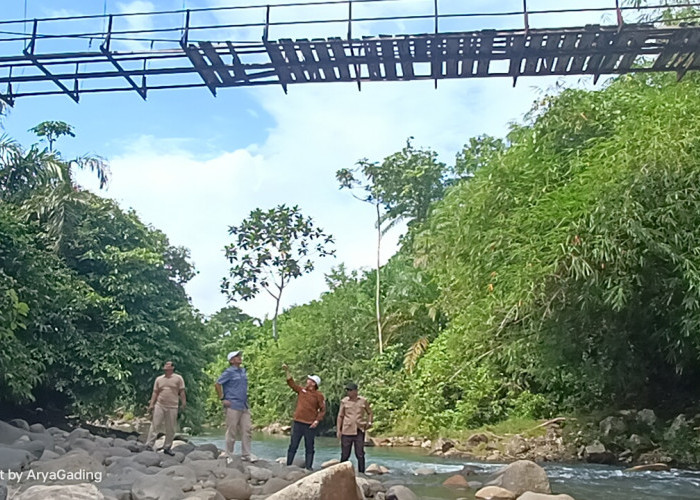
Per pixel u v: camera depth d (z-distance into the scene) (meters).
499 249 14.22
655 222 11.99
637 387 16.73
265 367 36.56
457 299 17.12
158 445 13.32
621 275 12.27
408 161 34.25
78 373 16.19
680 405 15.90
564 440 15.30
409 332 30.52
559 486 9.91
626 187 11.88
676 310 12.96
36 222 17.03
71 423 18.41
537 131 15.28
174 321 18.72
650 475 11.35
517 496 8.54
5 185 15.90
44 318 15.53
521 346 15.09
